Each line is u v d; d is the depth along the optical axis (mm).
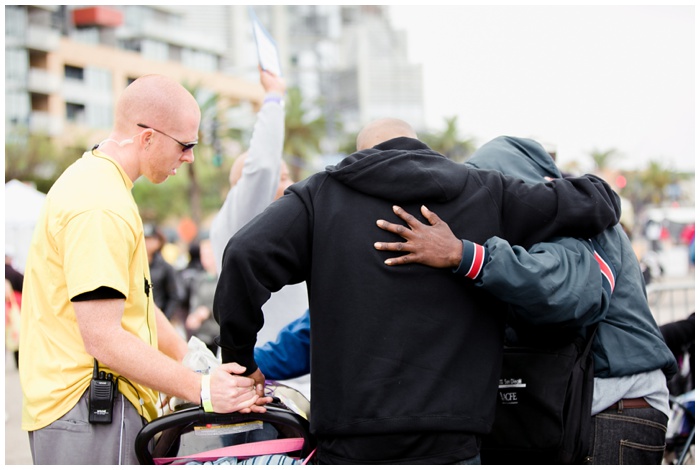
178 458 2555
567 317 2549
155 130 2711
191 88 67562
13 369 9984
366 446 2367
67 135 69000
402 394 2369
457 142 86875
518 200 2633
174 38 91688
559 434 2703
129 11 88438
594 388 2842
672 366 2922
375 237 2453
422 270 2441
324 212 2486
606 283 2801
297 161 73062
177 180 62812
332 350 2434
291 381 3111
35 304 2621
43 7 70438
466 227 2527
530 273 2428
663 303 6363
